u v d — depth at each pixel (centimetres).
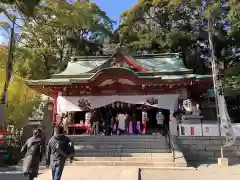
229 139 1370
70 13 2181
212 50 1481
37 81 1981
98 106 2014
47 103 2144
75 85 1973
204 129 1630
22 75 2584
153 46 3369
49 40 3064
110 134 1806
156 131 2088
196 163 1437
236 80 2319
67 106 2039
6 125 1766
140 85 1973
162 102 1959
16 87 2005
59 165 727
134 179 962
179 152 1412
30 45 2986
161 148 1479
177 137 1614
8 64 1667
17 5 1432
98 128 1866
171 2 3089
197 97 2427
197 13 3166
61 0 2097
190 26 3300
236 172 1118
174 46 3253
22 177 1011
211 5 2667
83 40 3394
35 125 1811
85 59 2530
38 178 996
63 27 2884
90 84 1950
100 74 1881
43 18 2202
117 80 1945
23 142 1742
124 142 1555
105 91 2033
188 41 3206
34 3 1393
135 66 2073
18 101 2005
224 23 2989
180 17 3278
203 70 3300
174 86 1969
